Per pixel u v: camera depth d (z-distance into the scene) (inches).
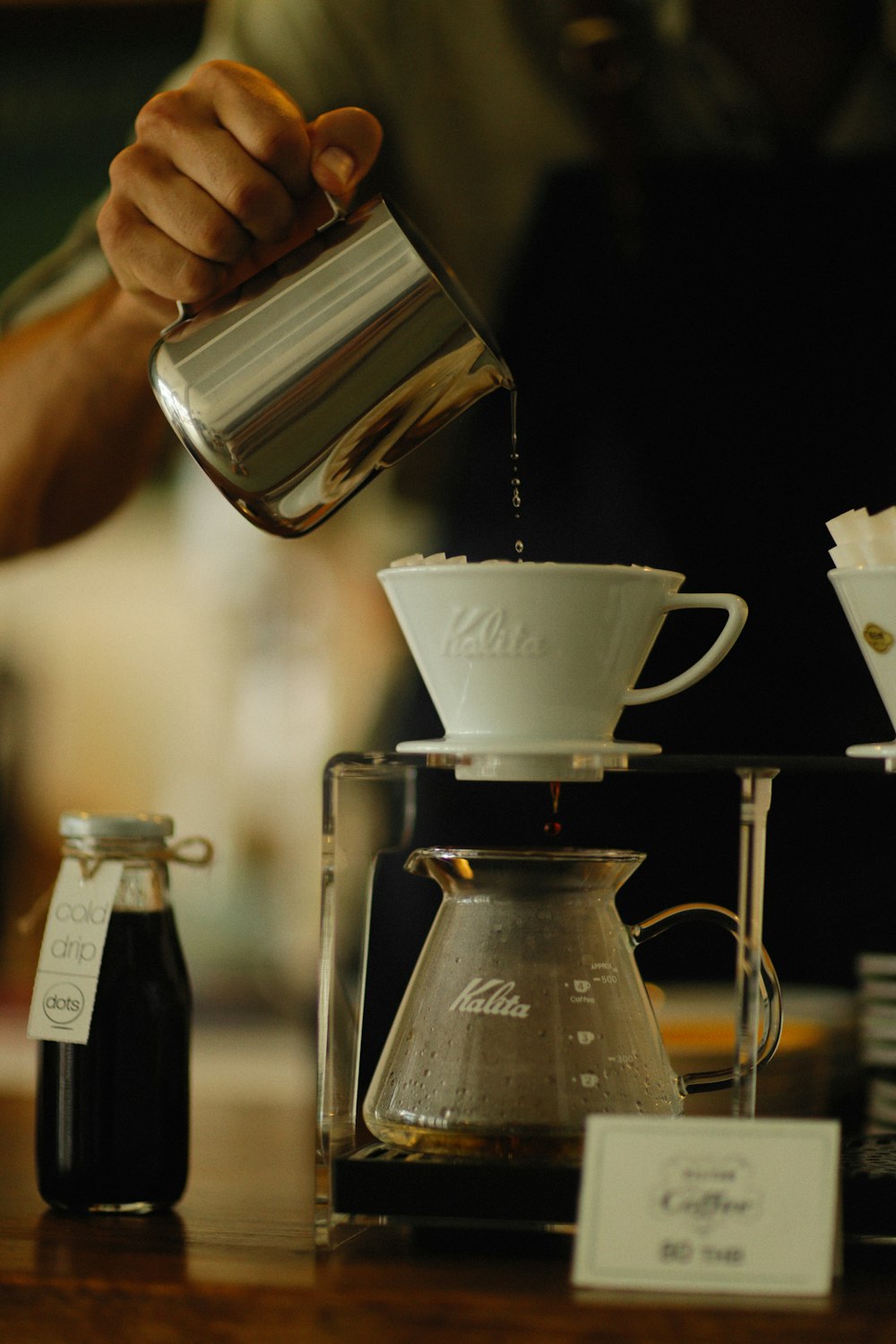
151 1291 23.7
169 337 29.9
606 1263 23.7
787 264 59.0
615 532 57.8
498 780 25.7
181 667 85.1
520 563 24.9
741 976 26.5
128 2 84.6
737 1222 23.7
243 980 83.0
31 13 85.2
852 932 48.1
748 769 25.5
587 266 60.1
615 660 25.5
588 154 73.9
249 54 76.0
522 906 25.9
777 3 65.2
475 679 25.5
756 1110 30.7
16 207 86.7
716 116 66.5
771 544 56.6
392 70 73.5
